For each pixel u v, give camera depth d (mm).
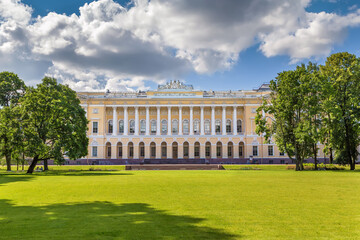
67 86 58344
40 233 11227
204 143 88500
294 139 51781
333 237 10812
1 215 14242
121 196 19656
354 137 52438
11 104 48875
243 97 88312
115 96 89688
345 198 18672
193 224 12453
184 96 89438
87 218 13492
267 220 13133
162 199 18406
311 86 50000
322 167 52625
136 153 88062
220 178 33188
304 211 14898
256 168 56469
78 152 49594
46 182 29609
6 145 46094
